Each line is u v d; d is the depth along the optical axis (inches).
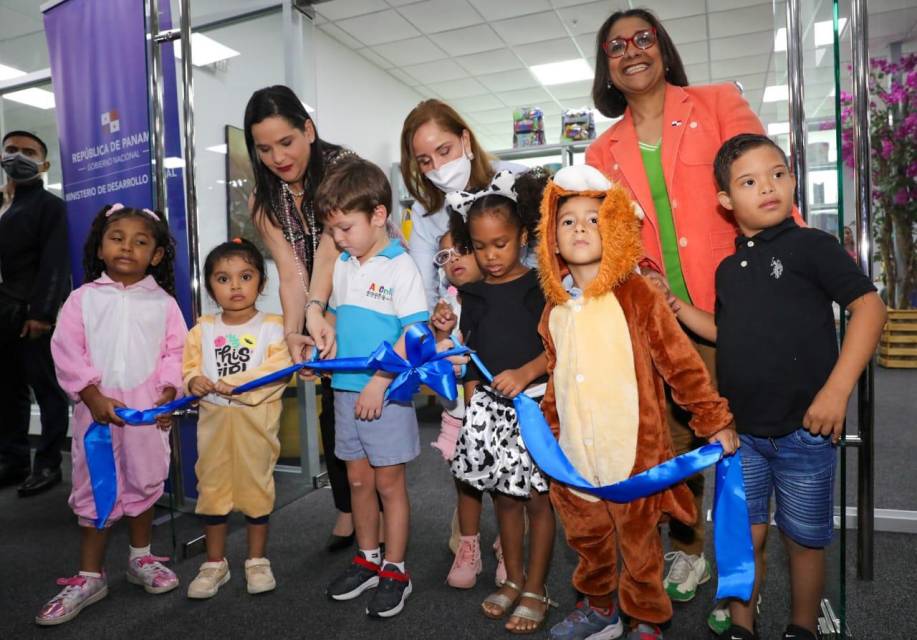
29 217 109.8
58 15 106.8
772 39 223.5
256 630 61.9
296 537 87.0
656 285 52.4
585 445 50.1
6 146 109.2
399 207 247.4
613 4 195.5
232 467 69.3
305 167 71.5
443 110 64.9
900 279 215.8
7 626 64.7
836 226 55.8
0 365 114.2
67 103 107.8
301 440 111.1
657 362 48.8
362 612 64.8
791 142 69.0
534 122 205.2
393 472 64.9
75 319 69.1
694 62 245.0
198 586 68.6
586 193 49.4
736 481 46.7
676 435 63.9
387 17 202.4
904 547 76.4
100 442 67.2
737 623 52.4
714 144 59.9
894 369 215.2
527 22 207.3
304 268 75.0
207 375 71.0
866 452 66.8
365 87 237.6
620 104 67.6
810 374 48.4
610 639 55.3
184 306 100.4
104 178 104.3
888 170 206.5
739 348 50.3
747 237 52.1
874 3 211.3
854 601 63.7
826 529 49.8
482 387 60.3
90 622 64.7
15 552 85.4
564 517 52.2
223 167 144.9
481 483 58.9
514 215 57.8
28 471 119.6
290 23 113.5
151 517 74.5
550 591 67.7
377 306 64.4
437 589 69.4
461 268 63.7
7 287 110.3
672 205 60.6
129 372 69.9
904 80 202.1
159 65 88.2
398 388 55.2
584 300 50.8
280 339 72.6
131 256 70.7
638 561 48.1
